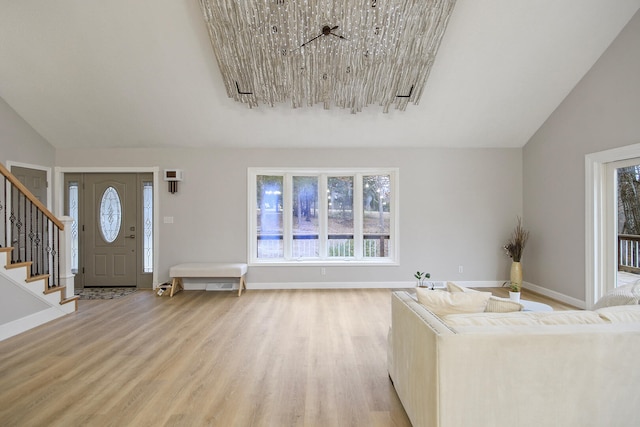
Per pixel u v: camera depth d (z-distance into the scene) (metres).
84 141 5.36
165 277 5.51
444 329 1.51
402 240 5.55
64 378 2.54
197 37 3.90
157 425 1.98
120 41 3.92
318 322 3.84
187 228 5.52
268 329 3.61
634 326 1.55
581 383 1.48
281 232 5.70
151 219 5.62
